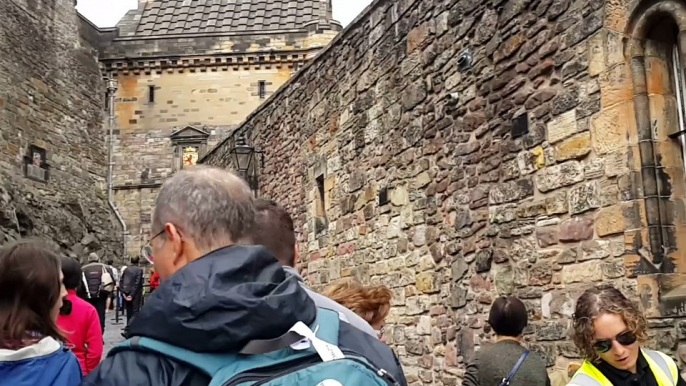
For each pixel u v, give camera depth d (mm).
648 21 4371
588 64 4801
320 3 28766
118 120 26703
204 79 26641
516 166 5586
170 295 1546
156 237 1845
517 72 5629
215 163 16969
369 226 8570
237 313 1495
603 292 2666
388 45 8172
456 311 6484
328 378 1480
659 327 4137
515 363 3650
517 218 5543
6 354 2367
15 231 18281
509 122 5715
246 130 14383
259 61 26359
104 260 24141
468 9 6426
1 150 19891
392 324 7895
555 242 5070
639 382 2604
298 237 11156
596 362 2662
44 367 2416
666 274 4188
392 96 8023
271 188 12664
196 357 1502
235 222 1820
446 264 6734
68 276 4102
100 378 1526
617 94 4523
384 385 1562
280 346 1528
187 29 28000
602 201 4625
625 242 4414
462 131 6480
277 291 1601
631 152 4410
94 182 25453
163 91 26734
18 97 21156
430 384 6980
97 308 9047
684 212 4320
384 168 8188
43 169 22219
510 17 5746
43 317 2498
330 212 9836
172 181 1864
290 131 11758
